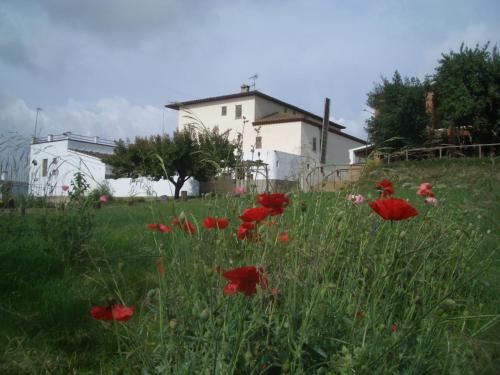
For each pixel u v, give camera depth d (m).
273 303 1.79
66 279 3.63
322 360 1.77
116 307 1.69
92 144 34.56
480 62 25.95
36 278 3.73
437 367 1.88
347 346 1.79
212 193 2.81
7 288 3.51
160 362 1.87
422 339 1.78
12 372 2.36
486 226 4.02
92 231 4.66
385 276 1.92
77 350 2.70
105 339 2.77
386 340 1.73
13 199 5.52
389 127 28.34
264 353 1.69
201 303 1.91
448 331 2.08
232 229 2.34
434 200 3.42
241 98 39.62
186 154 24.75
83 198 4.85
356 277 2.14
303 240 2.17
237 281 1.53
